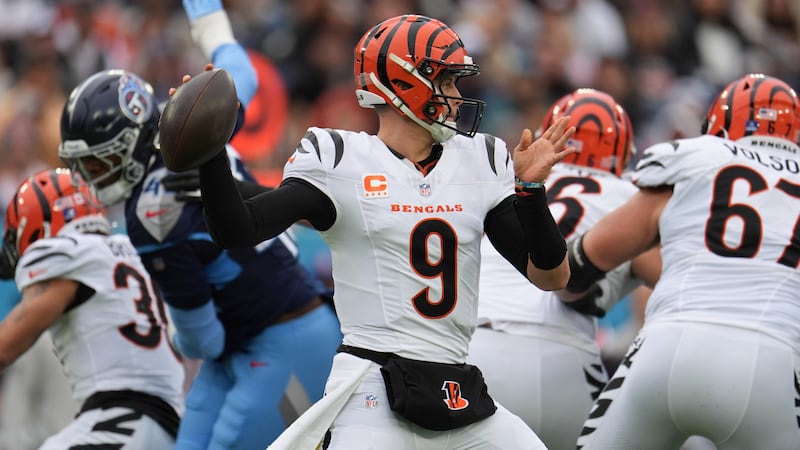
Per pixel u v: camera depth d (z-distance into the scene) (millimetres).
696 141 17828
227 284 19078
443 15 43844
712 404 16656
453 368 14195
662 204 17750
